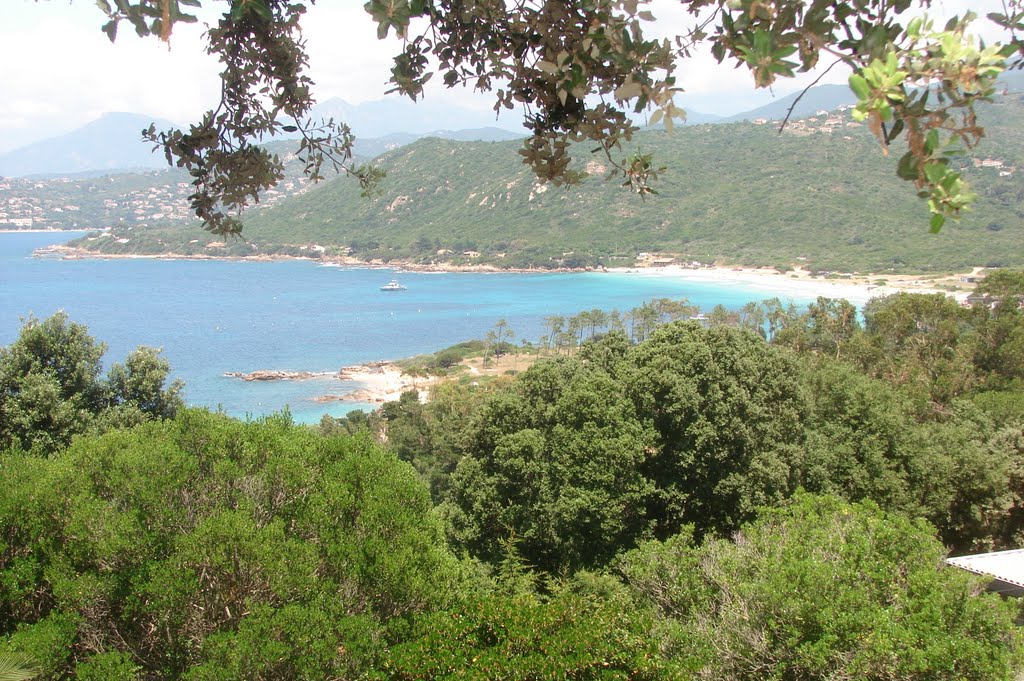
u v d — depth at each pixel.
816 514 14.35
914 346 39.16
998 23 2.17
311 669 9.70
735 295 147.62
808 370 32.03
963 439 27.19
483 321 137.88
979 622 11.00
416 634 10.95
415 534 12.30
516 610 10.91
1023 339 35.59
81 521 10.90
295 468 12.40
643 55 2.72
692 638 12.12
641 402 25.83
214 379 92.50
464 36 3.29
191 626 10.81
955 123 1.93
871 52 1.99
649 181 3.27
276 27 3.63
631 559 15.70
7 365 21.77
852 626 11.04
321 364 102.50
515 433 25.88
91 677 9.37
